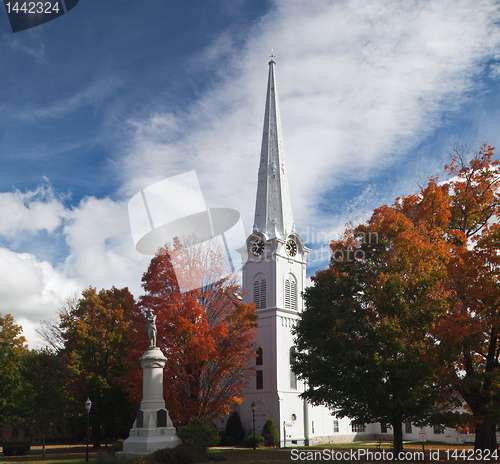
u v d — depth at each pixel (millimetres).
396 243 29859
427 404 28234
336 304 32406
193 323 32344
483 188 34188
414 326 28547
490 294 26703
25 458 33688
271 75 71688
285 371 58000
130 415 46094
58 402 39562
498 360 30062
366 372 28188
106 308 50531
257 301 62250
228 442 53875
